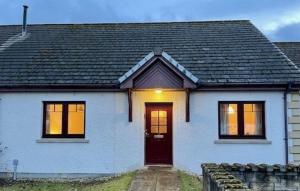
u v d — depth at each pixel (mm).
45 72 15086
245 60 15250
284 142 14023
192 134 14258
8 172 14508
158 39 17406
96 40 17641
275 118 14125
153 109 14688
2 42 17969
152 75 13922
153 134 14648
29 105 14680
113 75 14727
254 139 14156
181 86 13859
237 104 14406
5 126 14656
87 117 14508
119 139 14391
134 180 12094
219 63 15141
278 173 9422
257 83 13969
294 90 14102
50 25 19516
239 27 18219
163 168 14273
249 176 9422
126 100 14477
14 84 14523
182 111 14352
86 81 14453
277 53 15602
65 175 14359
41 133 14609
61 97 14609
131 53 16234
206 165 9648
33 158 14508
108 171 14320
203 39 17188
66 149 14477
